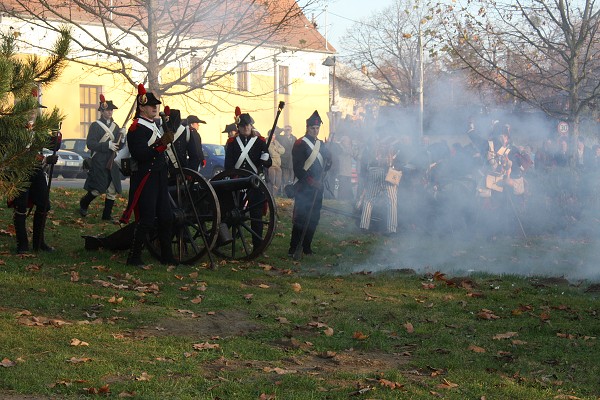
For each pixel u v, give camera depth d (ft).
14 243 33.22
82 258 30.68
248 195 33.12
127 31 47.67
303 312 23.91
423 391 17.07
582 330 22.31
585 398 17.06
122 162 30.07
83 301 23.48
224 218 32.65
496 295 26.63
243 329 21.95
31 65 22.08
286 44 58.85
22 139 21.62
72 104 104.63
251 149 34.58
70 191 48.65
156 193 30.09
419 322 23.24
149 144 29.48
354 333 21.49
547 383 17.97
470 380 17.99
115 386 16.63
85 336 19.97
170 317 22.65
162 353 19.11
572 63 52.11
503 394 17.10
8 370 17.24
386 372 18.38
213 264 30.55
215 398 16.33
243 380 17.51
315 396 16.55
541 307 25.14
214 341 20.43
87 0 49.60
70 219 39.40
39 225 31.63
